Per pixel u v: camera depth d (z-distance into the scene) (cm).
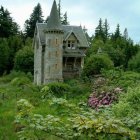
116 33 13275
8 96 3341
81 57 6556
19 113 795
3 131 1773
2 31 11044
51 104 845
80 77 5825
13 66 9044
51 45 6209
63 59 6456
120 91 3058
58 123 788
